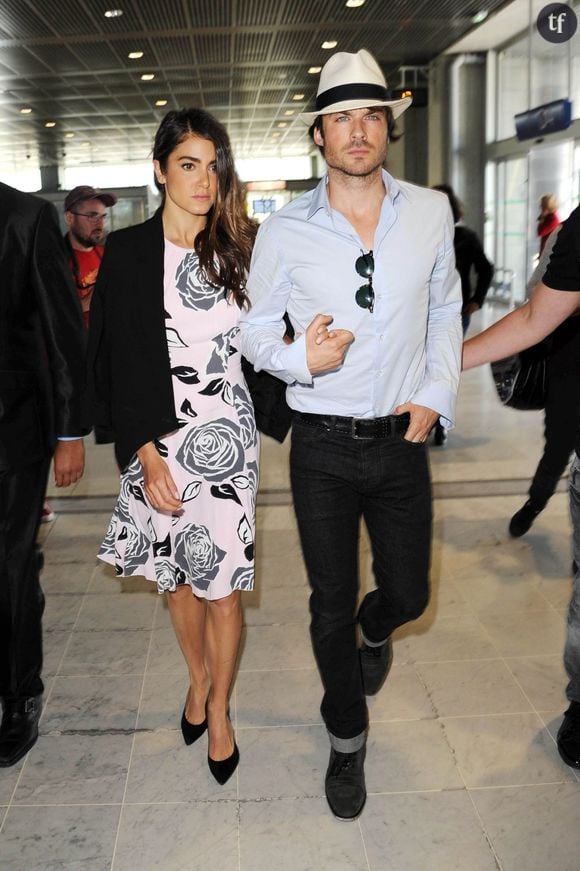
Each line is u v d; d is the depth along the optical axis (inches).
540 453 207.8
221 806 82.8
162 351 79.5
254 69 512.1
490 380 305.0
